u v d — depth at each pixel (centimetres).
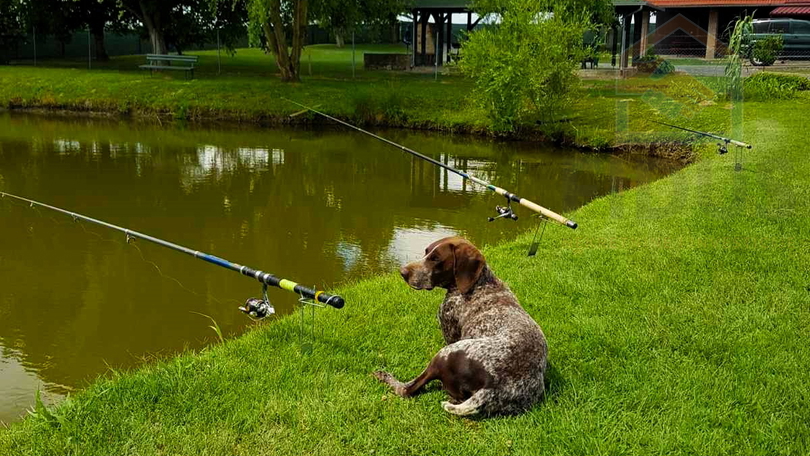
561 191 651
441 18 1669
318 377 242
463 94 1115
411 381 227
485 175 733
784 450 199
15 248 462
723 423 212
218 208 578
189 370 250
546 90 925
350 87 1193
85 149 838
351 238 494
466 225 530
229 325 346
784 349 262
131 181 670
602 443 201
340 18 1352
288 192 643
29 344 326
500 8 957
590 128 907
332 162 794
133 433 209
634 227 437
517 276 346
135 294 385
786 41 1325
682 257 368
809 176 551
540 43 901
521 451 197
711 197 496
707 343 266
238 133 988
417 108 1062
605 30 1152
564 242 411
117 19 1702
